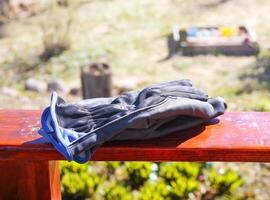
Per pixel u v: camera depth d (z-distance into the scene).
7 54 8.07
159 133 1.82
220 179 4.03
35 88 6.74
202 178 4.18
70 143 1.71
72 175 4.04
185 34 7.71
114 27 8.88
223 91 6.38
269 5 9.50
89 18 9.29
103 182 4.23
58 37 8.14
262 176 4.34
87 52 7.89
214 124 1.94
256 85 6.48
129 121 1.74
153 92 1.86
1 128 1.97
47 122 1.83
